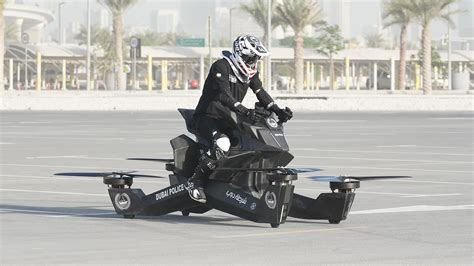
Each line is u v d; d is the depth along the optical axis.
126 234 20.12
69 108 108.69
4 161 41.34
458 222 22.20
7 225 21.50
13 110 103.44
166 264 16.55
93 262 16.73
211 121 21.23
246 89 21.44
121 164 39.97
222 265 16.47
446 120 82.56
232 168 21.06
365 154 45.81
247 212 21.09
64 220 22.41
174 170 21.97
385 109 111.19
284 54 193.75
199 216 23.08
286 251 17.95
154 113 96.44
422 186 31.16
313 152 47.00
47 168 37.94
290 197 20.92
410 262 16.80
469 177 34.50
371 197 27.75
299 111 104.94
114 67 190.88
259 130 20.75
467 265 16.53
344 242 19.08
